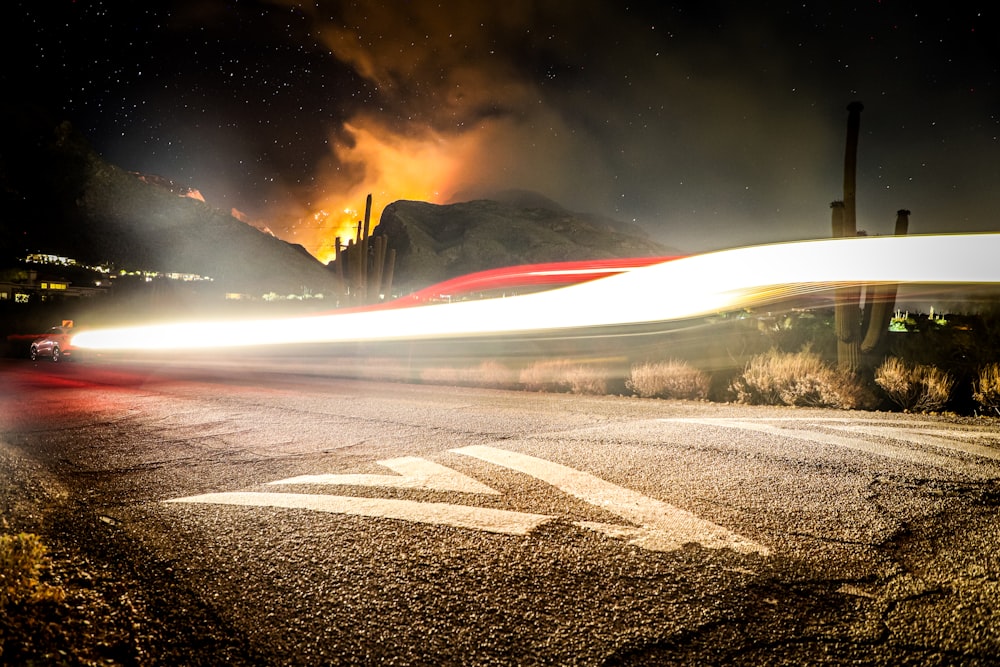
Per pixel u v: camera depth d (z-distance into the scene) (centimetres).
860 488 477
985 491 466
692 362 1323
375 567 347
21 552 332
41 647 264
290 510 455
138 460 651
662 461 575
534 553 363
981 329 1057
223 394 1246
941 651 255
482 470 560
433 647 264
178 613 298
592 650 259
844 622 279
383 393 1241
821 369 1046
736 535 386
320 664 252
